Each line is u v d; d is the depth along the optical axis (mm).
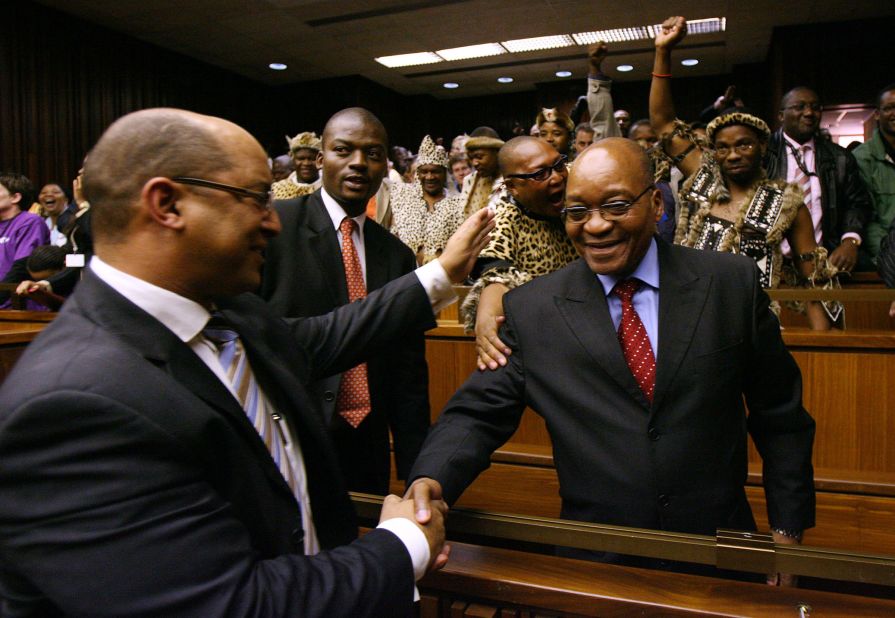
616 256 1134
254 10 7859
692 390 1108
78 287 772
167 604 625
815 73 8367
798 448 1203
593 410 1131
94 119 8336
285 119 11406
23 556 623
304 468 942
